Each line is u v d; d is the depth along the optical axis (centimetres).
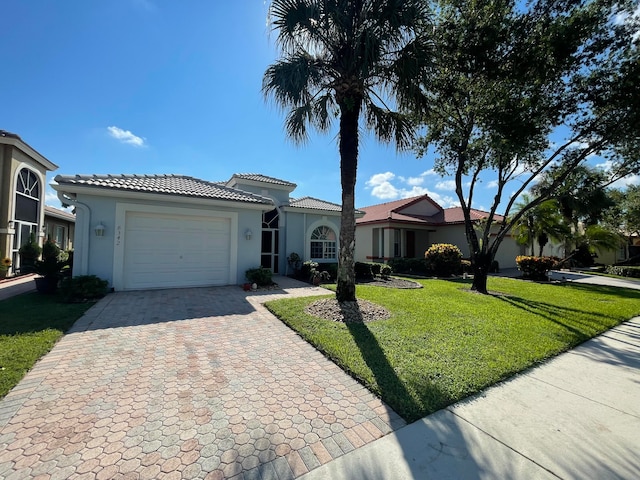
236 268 1102
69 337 511
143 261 955
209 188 1162
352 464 236
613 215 2358
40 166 1505
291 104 726
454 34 837
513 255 2388
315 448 254
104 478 214
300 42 700
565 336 575
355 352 458
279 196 1622
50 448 244
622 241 2431
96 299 799
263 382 370
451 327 607
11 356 416
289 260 1487
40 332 516
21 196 1371
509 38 807
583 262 2639
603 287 1371
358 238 2384
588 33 754
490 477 226
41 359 420
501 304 880
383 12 626
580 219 2280
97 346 474
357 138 752
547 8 778
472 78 880
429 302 864
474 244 1169
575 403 339
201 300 825
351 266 753
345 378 386
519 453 253
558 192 1129
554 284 1463
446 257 1652
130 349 465
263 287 1055
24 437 256
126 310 696
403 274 1798
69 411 297
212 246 1067
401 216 2172
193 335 537
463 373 397
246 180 1530
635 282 1619
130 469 224
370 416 303
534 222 2069
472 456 248
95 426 274
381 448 256
